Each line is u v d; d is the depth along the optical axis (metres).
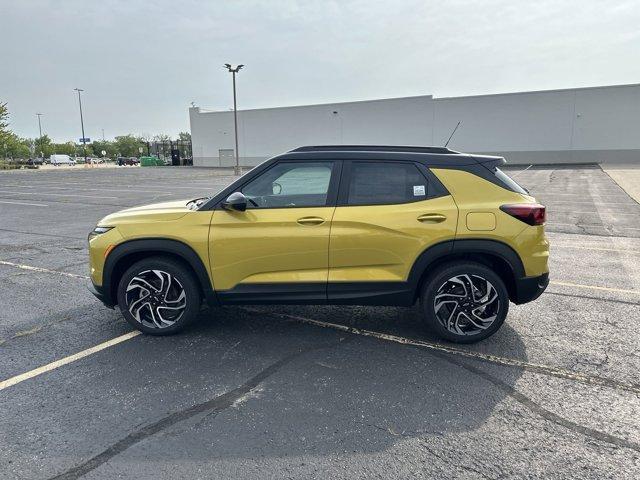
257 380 3.48
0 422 2.94
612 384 3.38
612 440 2.73
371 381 3.46
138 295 4.28
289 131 53.31
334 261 3.96
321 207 3.96
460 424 2.90
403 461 2.55
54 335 4.38
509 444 2.70
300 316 4.81
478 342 4.11
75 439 2.77
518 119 41.81
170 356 3.90
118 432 2.84
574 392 3.27
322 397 3.24
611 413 3.01
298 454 2.62
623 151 39.00
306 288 4.01
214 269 4.05
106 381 3.48
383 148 4.16
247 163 56.62
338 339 4.23
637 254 7.72
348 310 4.99
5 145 69.50
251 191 4.09
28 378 3.53
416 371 3.61
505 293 3.98
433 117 45.25
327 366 3.71
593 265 6.96
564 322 4.60
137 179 32.22
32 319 4.82
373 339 4.23
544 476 2.42
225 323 4.63
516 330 4.40
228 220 4.00
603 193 17.41
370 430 2.85
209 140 58.88
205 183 27.47
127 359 3.85
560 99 40.09
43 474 2.46
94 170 51.09
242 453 2.63
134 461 2.57
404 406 3.12
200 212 4.09
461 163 4.01
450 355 3.88
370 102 48.12
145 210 4.38
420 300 4.16
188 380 3.49
